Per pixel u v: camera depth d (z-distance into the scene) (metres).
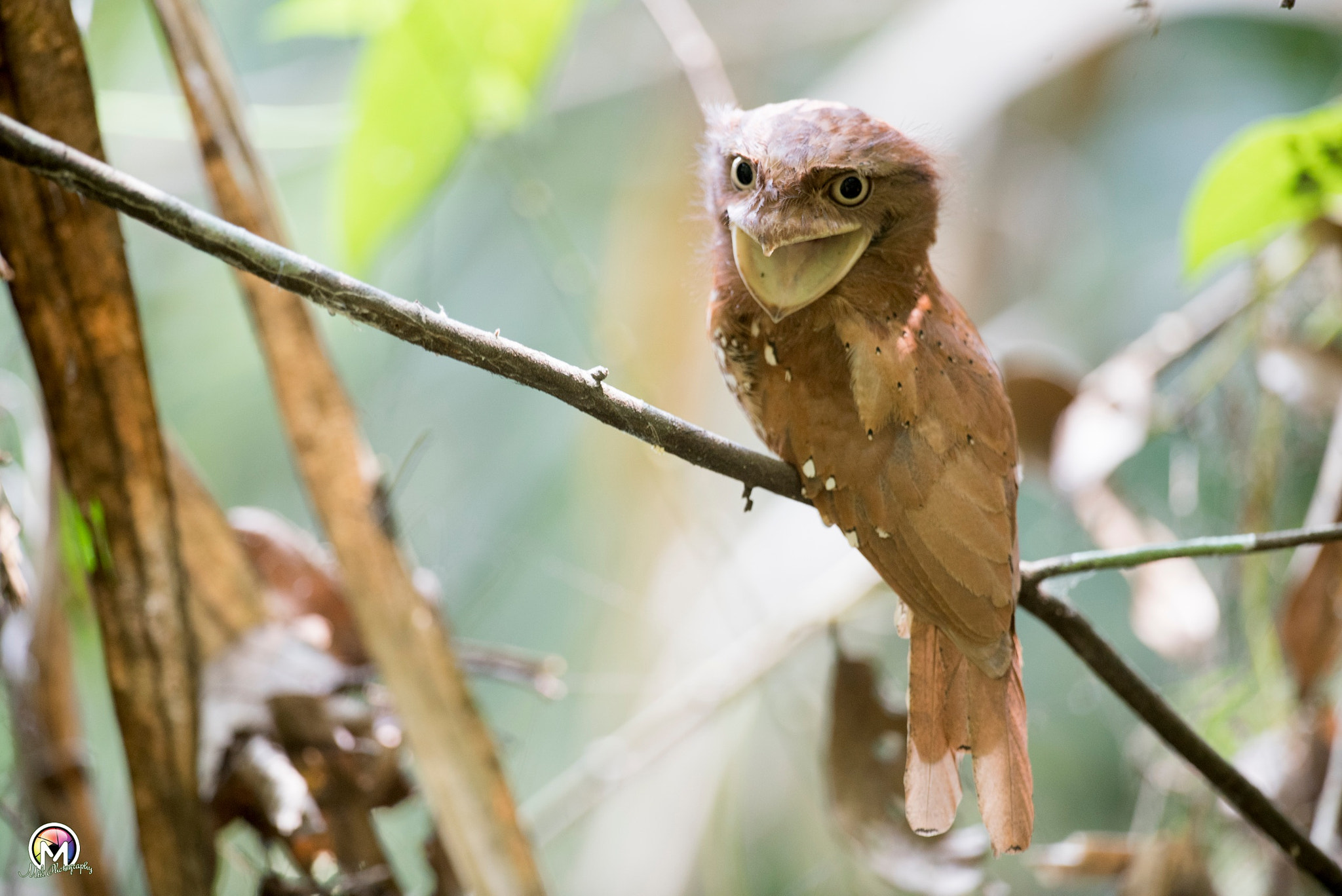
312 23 4.93
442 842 4.77
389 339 6.52
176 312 7.02
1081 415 4.90
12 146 4.58
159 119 4.96
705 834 5.11
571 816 4.95
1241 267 4.99
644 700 5.21
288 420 4.75
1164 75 7.34
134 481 4.70
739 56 7.55
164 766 4.72
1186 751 4.70
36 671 4.77
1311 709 4.85
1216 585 4.97
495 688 6.11
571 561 6.04
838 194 4.66
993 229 5.61
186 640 4.72
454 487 6.32
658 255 5.69
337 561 4.74
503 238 7.32
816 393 4.67
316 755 4.75
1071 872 4.85
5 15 4.65
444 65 4.92
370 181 4.96
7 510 4.70
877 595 4.91
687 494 5.19
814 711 5.25
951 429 4.66
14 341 4.95
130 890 4.91
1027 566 4.68
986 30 5.40
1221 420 4.97
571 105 7.36
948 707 4.67
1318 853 4.71
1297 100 7.29
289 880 4.74
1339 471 4.84
